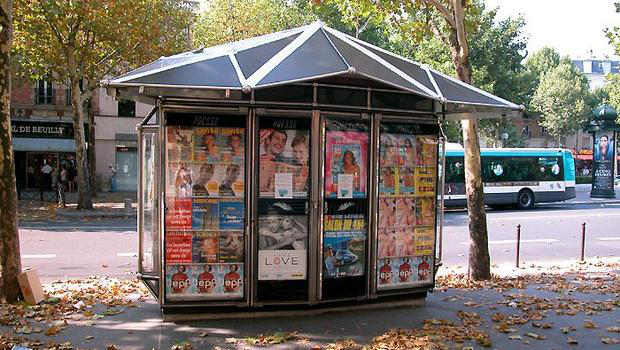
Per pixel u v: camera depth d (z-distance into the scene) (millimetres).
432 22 11789
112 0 21391
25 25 21203
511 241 17406
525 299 8789
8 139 8023
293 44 7535
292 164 7188
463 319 7461
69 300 8359
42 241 15656
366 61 7625
